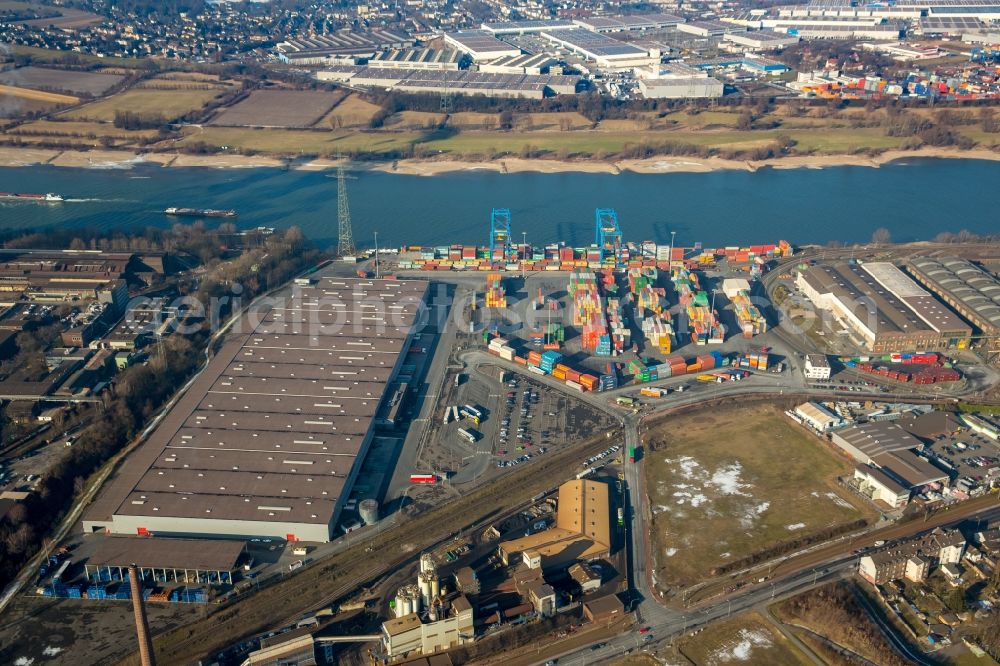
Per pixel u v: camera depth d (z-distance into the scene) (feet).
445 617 627.05
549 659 622.54
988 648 621.72
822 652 623.36
